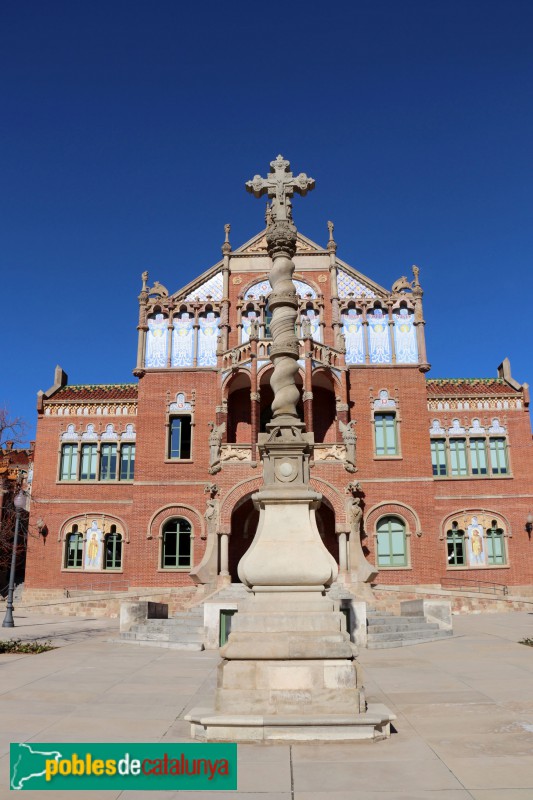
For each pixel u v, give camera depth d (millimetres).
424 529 34938
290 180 12055
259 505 9766
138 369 37094
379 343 37438
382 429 36562
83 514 37531
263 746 7637
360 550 29859
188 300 38250
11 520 38406
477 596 33156
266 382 35000
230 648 8375
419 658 16453
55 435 38875
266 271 38219
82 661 15891
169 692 11445
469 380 41438
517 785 6234
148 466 35969
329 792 6066
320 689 8180
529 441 38625
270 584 9086
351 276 38438
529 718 9125
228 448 30766
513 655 16703
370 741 7762
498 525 37500
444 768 6766
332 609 8898
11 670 14188
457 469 38469
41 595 36438
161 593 33281
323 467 30641
